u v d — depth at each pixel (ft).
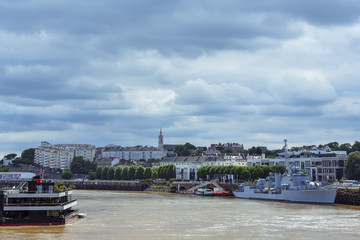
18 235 410.52
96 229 447.83
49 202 472.44
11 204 463.01
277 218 529.86
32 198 470.39
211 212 595.88
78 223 489.26
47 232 426.92
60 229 445.37
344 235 418.10
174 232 432.66
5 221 460.96
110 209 644.27
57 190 483.51
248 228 456.04
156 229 450.30
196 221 506.48
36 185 479.82
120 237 405.18
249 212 594.24
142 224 483.51
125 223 490.90
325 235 417.90
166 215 564.71
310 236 413.18
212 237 406.82
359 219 519.60
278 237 407.85
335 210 613.52
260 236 412.36
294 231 437.99
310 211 602.44
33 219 466.70
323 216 547.90
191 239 397.39
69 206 501.56
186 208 654.94
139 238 400.88
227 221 506.07
